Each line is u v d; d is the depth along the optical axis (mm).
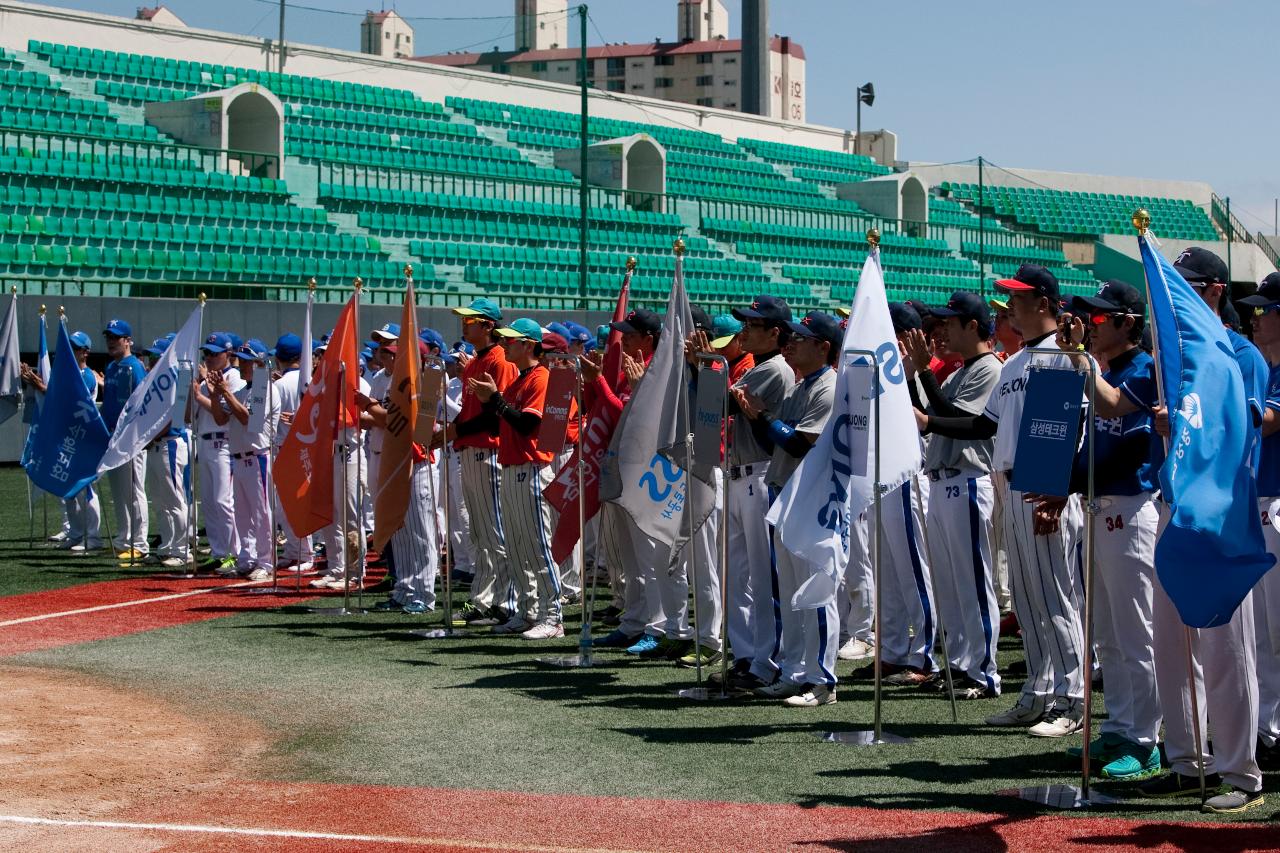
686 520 7895
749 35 57906
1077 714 6656
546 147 37688
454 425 9945
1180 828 5062
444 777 5891
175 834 5137
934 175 48594
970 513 7430
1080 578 6984
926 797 5520
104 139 24703
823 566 6602
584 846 4941
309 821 5281
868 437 6633
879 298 6699
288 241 26281
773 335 7730
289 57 34719
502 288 29109
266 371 12180
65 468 12891
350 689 7695
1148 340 6016
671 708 7234
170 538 13070
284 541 12898
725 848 4902
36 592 11328
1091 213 49219
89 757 6250
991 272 40750
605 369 9109
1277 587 5875
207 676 8055
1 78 27500
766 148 44875
